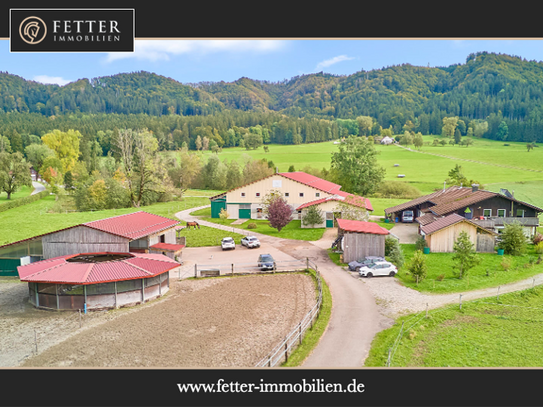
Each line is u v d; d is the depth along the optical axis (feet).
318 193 230.48
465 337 86.79
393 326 88.84
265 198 233.96
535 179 419.74
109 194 292.81
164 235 155.12
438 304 102.99
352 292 111.75
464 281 121.29
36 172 494.18
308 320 91.91
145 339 83.10
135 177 315.78
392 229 207.10
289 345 74.69
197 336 84.12
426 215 197.98
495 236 155.63
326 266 139.13
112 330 87.92
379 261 130.72
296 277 126.82
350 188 349.61
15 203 284.20
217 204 240.73
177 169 444.96
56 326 90.79
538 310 101.24
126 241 127.24
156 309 100.53
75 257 121.49
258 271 134.10
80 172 377.50
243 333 85.35
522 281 122.11
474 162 563.48
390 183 381.81
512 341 85.66
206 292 113.50
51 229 202.28
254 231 202.59
